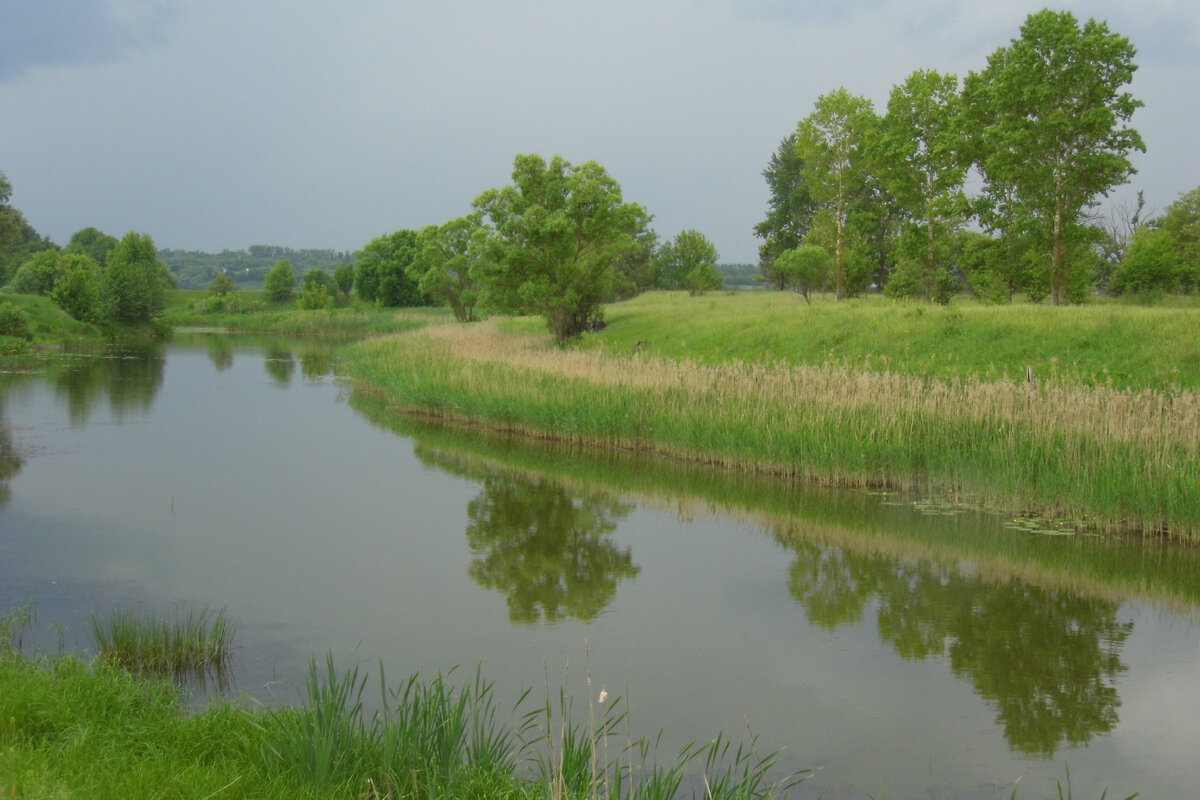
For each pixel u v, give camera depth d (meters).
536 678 9.25
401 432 25.20
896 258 42.50
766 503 17.03
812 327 29.16
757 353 28.70
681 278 76.19
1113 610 11.51
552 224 35.81
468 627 10.69
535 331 44.44
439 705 6.60
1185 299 39.25
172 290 111.31
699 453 20.58
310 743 6.01
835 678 9.41
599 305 40.66
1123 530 14.85
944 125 39.09
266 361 48.03
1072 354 22.52
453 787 5.96
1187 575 12.85
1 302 53.44
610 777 7.14
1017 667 9.73
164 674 8.95
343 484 18.59
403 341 42.41
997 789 7.29
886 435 18.05
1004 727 8.39
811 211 69.88
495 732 7.88
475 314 62.94
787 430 19.02
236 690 8.62
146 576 12.29
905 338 26.23
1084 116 30.77
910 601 11.83
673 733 8.12
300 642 10.06
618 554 13.88
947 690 9.16
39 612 10.73
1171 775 7.54
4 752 5.73
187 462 20.47
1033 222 32.50
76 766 5.68
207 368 43.44
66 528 14.68
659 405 22.09
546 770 6.85
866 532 15.06
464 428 25.95
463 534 14.88
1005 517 15.83
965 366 23.56
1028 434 16.39
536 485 18.66
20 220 67.25
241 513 15.99
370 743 6.28
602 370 25.03
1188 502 13.89
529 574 12.82
